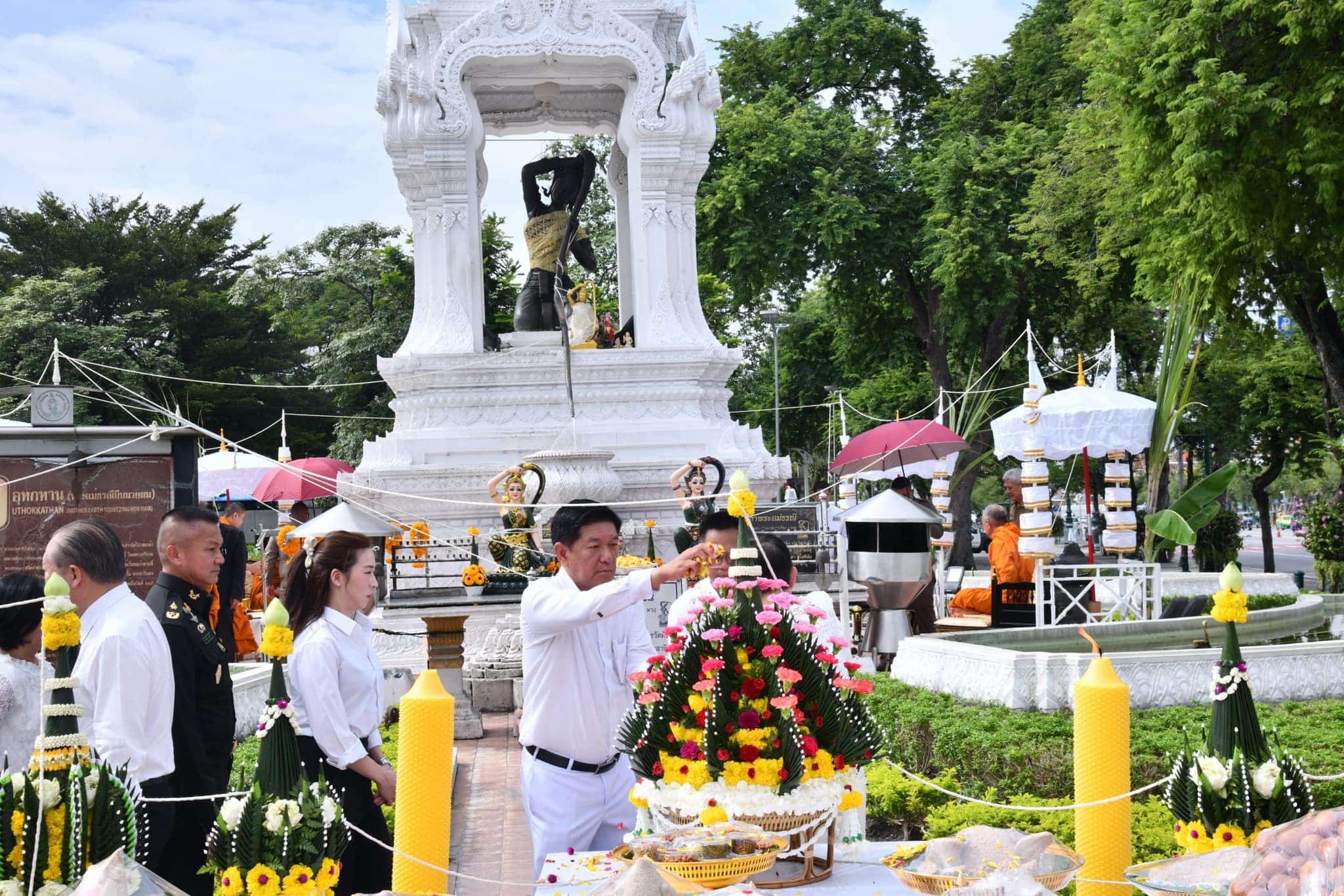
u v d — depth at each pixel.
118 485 9.30
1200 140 18.00
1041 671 8.50
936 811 6.93
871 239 30.64
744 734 3.95
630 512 14.52
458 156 15.85
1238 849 3.51
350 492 14.35
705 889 3.56
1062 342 34.09
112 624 4.72
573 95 17.91
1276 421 33.50
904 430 17.20
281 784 4.09
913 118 35.12
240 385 38.59
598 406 15.47
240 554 9.41
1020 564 15.21
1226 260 18.84
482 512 14.39
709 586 5.03
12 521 9.24
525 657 5.48
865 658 11.52
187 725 5.15
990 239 28.77
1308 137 17.41
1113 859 4.11
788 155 30.48
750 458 15.09
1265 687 8.94
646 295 16.12
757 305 40.16
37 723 4.92
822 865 4.23
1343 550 23.92
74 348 39.25
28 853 3.47
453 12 16.38
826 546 13.03
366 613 5.95
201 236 46.88
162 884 3.38
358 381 39.03
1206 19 17.80
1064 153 28.19
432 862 4.41
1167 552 32.19
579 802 5.41
